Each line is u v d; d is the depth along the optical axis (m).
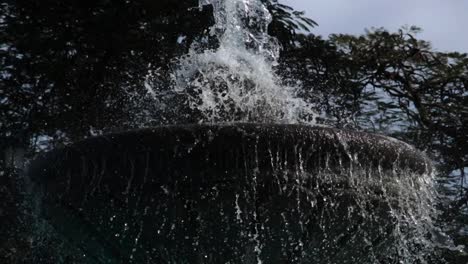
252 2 5.75
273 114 4.67
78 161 4.03
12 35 13.16
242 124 3.79
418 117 16.34
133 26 13.34
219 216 3.84
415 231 4.41
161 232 3.95
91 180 3.99
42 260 5.96
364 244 4.16
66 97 13.03
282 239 3.92
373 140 3.99
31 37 13.06
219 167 3.78
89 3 13.28
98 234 4.17
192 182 3.80
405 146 4.18
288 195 3.80
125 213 3.97
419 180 4.31
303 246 3.97
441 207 13.46
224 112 4.58
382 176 4.04
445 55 16.08
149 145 3.82
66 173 4.11
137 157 3.85
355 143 3.92
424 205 4.38
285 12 14.18
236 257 3.93
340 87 15.41
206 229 3.88
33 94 13.14
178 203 3.84
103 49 13.26
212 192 3.79
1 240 10.70
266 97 4.69
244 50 5.32
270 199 3.81
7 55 13.15
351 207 3.95
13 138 12.64
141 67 13.19
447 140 16.22
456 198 14.62
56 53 13.24
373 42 15.57
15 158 11.72
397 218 4.17
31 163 4.51
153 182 3.83
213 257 3.95
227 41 5.38
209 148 3.76
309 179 3.82
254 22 6.25
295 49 14.68
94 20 13.09
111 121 12.37
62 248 4.62
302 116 4.94
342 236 4.04
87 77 13.23
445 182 14.69
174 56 13.16
